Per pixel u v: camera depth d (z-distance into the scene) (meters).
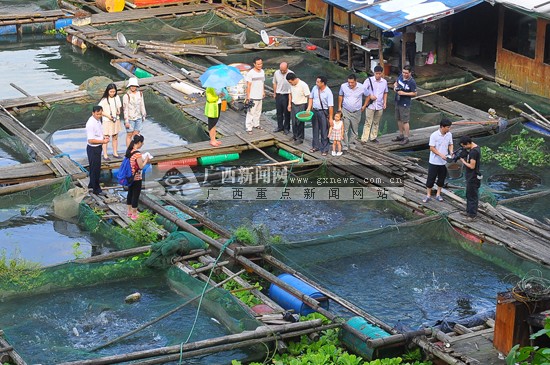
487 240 17.91
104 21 32.75
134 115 21.41
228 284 16.20
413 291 16.62
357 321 14.71
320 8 33.19
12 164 22.05
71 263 16.52
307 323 14.62
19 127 23.53
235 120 24.03
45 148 22.08
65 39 32.94
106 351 14.49
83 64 30.23
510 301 13.77
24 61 30.47
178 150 21.86
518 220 18.47
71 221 19.11
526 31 26.09
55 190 19.81
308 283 16.17
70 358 14.19
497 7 28.58
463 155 18.38
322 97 21.36
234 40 31.73
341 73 28.17
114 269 16.62
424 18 25.69
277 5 34.81
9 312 15.66
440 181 19.38
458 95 26.78
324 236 17.95
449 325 15.12
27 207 19.53
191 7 34.31
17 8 34.72
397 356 14.47
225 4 34.66
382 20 25.94
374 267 17.36
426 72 28.02
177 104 25.25
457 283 16.88
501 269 17.30
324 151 21.73
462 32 29.03
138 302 16.08
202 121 23.98
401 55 26.80
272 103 25.72
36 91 27.48
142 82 26.86
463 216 18.75
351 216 19.53
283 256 17.11
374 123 22.16
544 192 19.94
